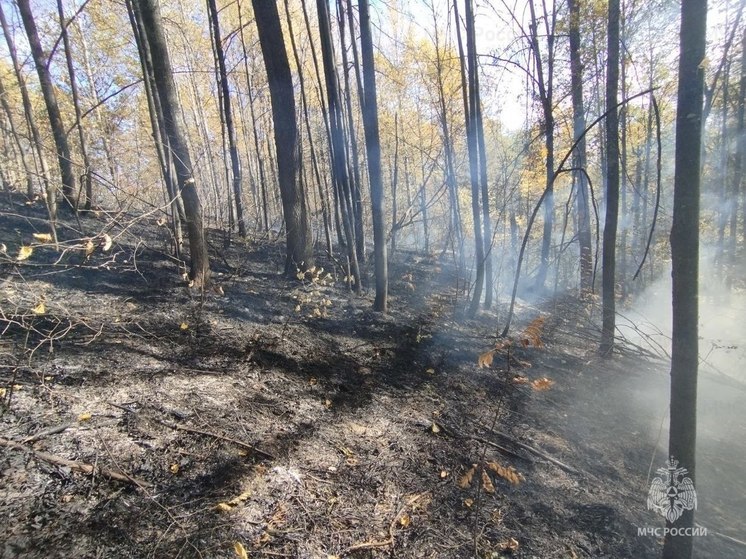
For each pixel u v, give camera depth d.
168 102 4.24
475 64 5.55
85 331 3.25
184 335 3.72
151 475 2.17
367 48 4.96
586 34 7.40
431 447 3.17
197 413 2.73
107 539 1.78
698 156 1.80
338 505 2.39
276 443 2.71
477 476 2.93
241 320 4.40
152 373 2.99
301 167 6.00
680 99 1.83
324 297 5.68
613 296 5.24
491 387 4.39
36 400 2.36
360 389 3.79
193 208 4.68
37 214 6.11
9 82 8.42
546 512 2.73
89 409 2.44
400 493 2.62
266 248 7.96
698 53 1.76
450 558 2.21
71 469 2.03
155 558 1.77
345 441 2.99
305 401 3.33
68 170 6.48
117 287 4.40
